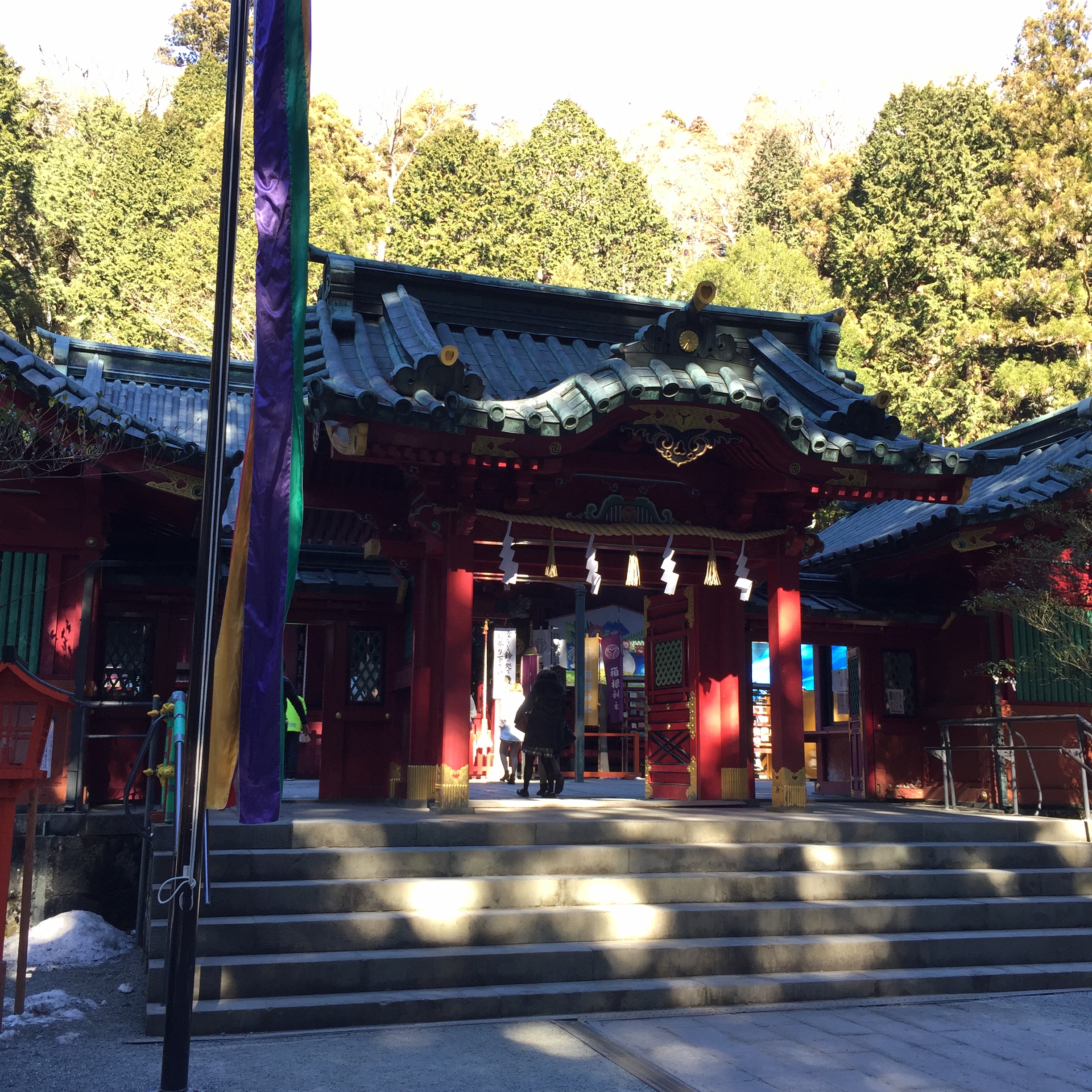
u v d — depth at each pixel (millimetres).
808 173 46844
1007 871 9266
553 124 50594
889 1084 5500
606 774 19453
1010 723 13156
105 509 11094
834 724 16500
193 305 40125
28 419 9773
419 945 7355
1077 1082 5605
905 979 7586
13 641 10547
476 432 10000
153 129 45688
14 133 40656
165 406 14727
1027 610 12148
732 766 12336
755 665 22000
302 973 6762
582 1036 6355
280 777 8453
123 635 12453
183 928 5344
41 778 6375
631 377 10070
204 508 5758
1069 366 31594
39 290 39312
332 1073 5543
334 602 13633
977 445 17016
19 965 6734
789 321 14266
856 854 9250
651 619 14102
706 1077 5570
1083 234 34219
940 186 37469
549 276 46062
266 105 8273
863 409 11562
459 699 10703
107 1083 5375
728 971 7559
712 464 12039
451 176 44844
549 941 7625
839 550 15578
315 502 12336
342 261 12109
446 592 10977
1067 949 8414
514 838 8812
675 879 8344
